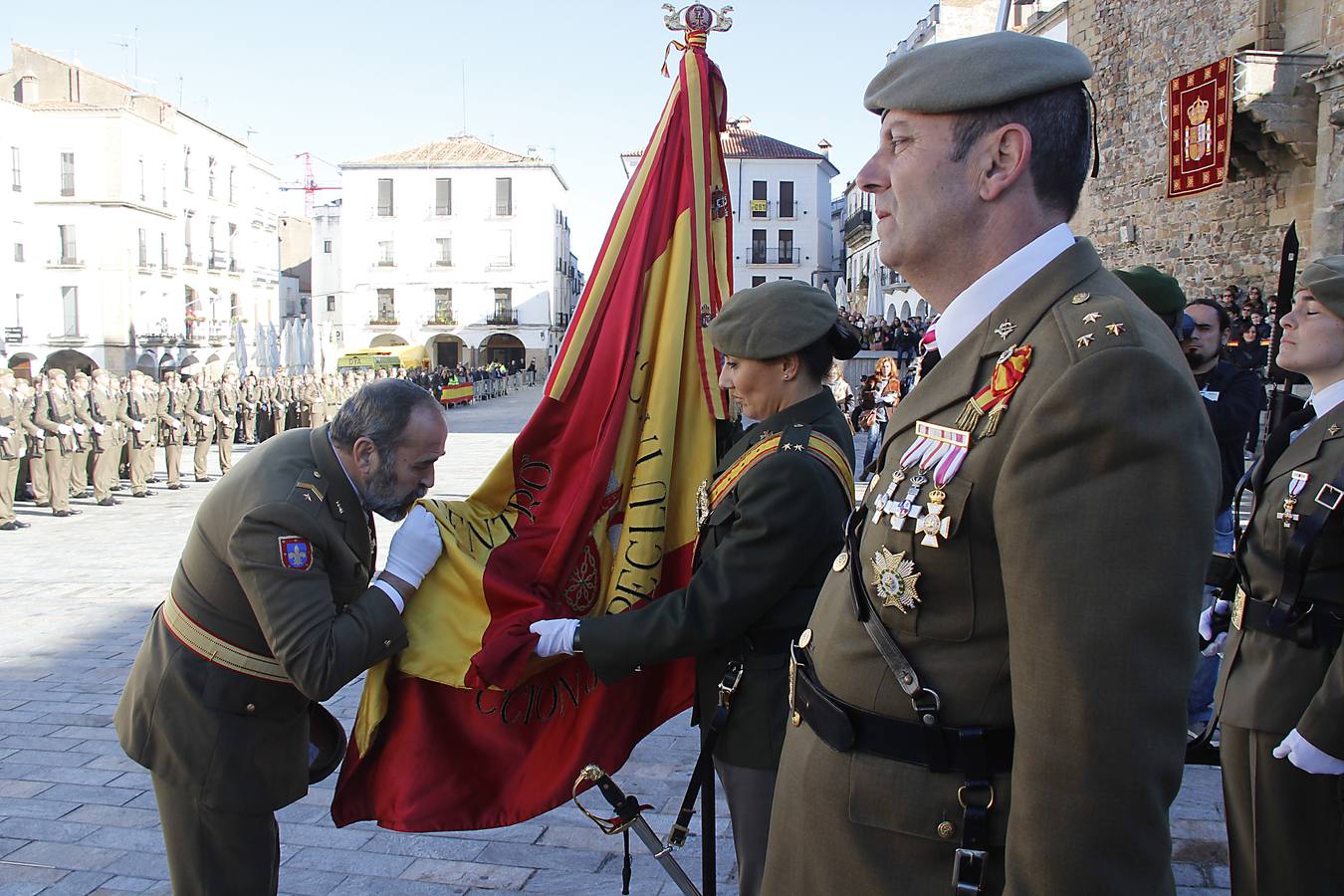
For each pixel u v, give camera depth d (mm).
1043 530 1236
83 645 6719
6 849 3811
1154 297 3648
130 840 3883
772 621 2414
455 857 3738
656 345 2973
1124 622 1185
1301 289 2807
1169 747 1195
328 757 2797
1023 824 1247
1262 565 2709
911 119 1453
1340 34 13133
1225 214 16250
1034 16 24656
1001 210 1428
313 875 3607
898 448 1543
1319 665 2559
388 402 2400
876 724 1496
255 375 23297
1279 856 2609
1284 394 3992
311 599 2268
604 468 2816
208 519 2373
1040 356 1334
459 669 2594
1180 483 1201
